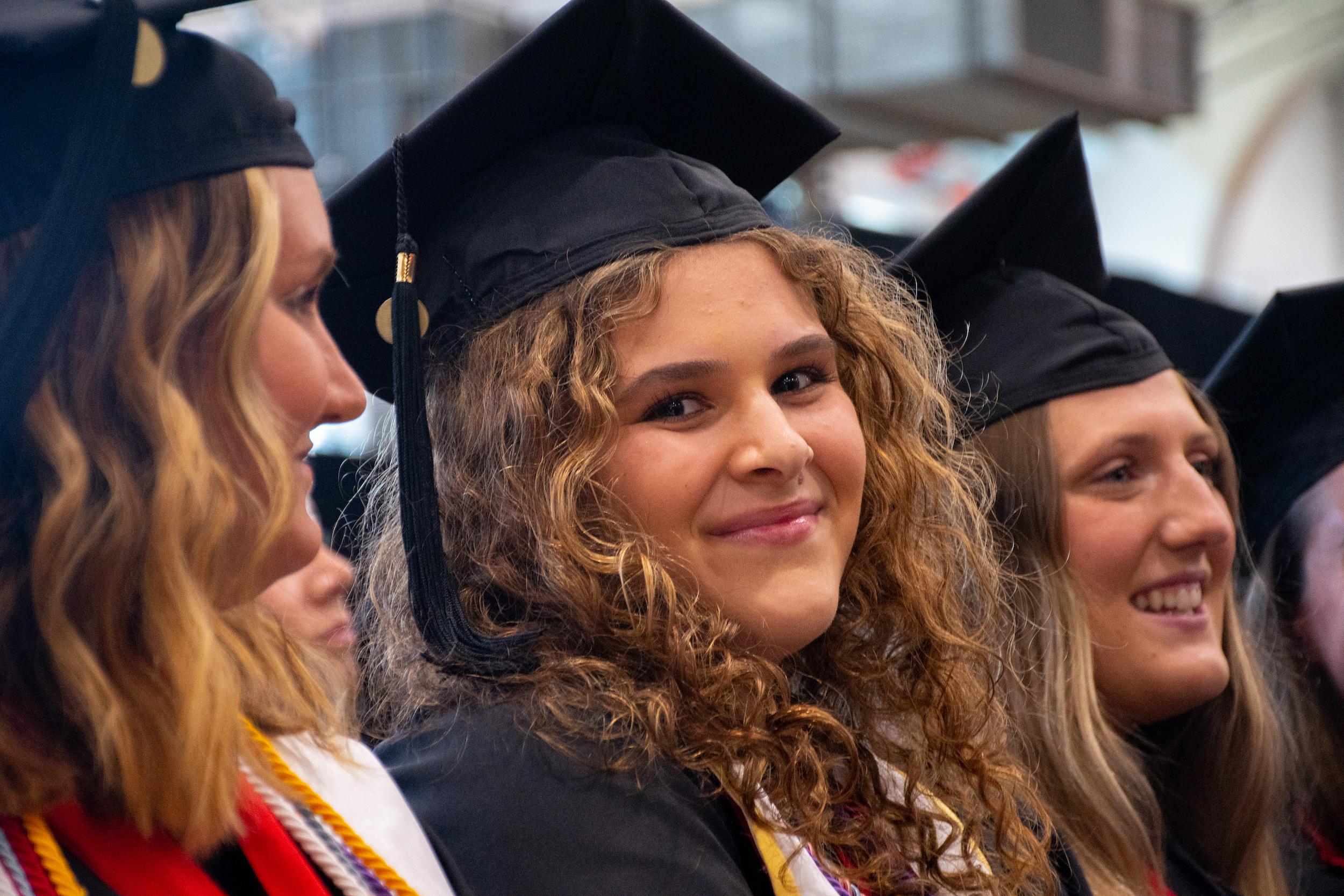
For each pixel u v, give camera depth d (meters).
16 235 0.98
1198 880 2.20
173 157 1.02
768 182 1.89
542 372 1.48
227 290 1.01
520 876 1.28
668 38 1.63
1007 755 1.81
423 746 1.45
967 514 1.96
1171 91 7.57
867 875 1.51
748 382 1.49
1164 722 2.42
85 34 0.98
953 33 6.75
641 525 1.47
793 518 1.51
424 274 1.67
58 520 0.93
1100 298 2.50
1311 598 2.63
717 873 1.31
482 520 1.55
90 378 0.97
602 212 1.54
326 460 2.96
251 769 1.11
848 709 1.73
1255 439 2.73
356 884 1.10
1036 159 2.21
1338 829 2.61
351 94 5.98
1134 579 2.10
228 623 1.13
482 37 5.99
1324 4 11.55
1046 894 1.76
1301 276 12.11
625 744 1.38
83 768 0.99
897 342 1.86
